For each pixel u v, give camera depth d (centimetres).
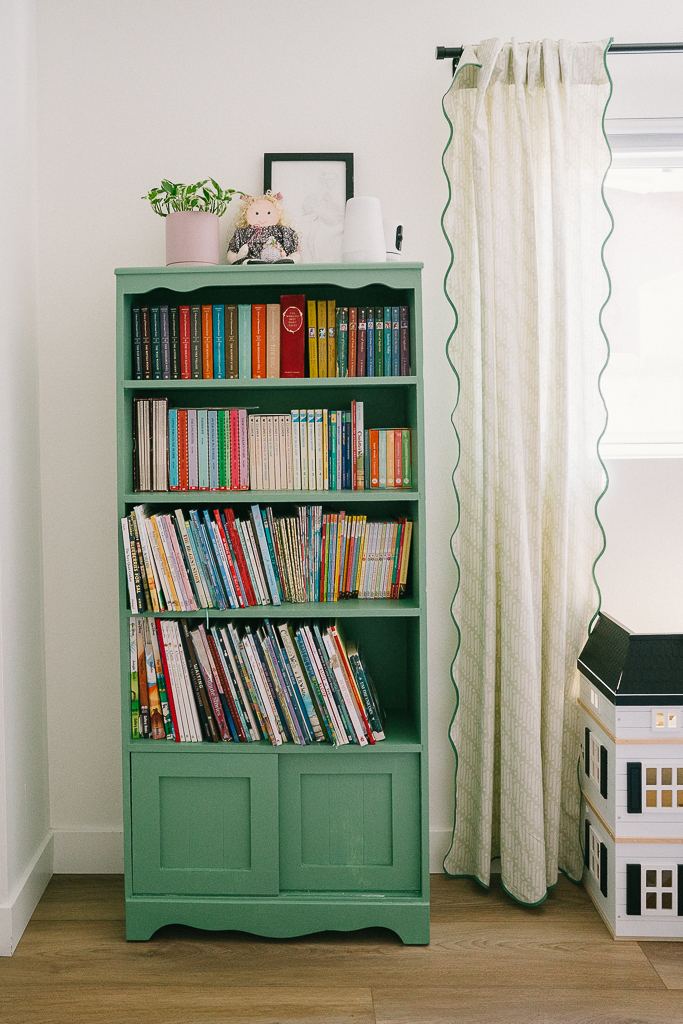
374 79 209
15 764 192
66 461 214
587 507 209
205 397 212
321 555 190
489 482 198
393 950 182
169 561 183
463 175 203
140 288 182
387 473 193
